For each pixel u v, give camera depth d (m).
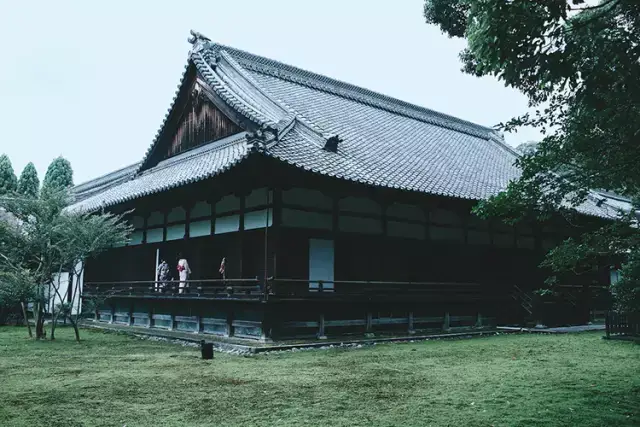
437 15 15.64
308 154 14.64
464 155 24.78
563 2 4.86
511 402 7.14
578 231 22.11
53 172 44.97
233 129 18.39
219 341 13.80
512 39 5.08
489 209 6.81
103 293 19.08
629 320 15.67
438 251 18.25
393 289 15.98
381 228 16.66
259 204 14.95
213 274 16.80
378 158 17.73
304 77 24.27
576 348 13.27
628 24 5.12
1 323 20.44
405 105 27.91
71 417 6.37
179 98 21.02
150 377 8.96
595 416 6.39
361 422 6.15
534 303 19.14
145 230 20.55
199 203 17.67
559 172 6.62
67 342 14.53
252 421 6.20
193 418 6.33
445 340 15.43
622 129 5.27
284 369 9.83
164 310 17.81
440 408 6.80
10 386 8.21
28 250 14.70
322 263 15.25
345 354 12.01
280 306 13.92
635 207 7.26
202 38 21.42
